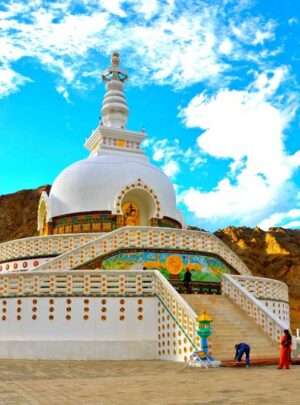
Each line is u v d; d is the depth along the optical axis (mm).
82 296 20078
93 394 10133
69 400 9445
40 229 32219
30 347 19844
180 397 9609
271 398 9398
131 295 20141
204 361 16156
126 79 38156
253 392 10172
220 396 9680
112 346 19547
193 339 17375
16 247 28406
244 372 14312
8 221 80000
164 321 19422
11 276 20812
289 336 15695
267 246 68188
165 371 14969
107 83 37469
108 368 16031
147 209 30484
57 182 31781
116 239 23188
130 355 19469
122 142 34250
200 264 24016
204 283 23750
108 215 29078
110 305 20000
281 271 63688
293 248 66375
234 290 22641
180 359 18062
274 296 25328
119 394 10086
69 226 29594
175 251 23641
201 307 21281
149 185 30094
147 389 10773
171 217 31062
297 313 58656
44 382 12375
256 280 24531
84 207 29484
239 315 21422
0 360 19125
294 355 19344
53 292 20250
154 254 23297
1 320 20562
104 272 20281
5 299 20688
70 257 22609
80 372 14898
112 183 29891
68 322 19906
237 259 26016
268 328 20125
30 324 20156
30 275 20562
